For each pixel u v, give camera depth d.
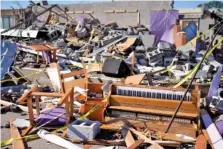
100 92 7.62
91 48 16.86
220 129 6.11
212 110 7.06
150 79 9.04
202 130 6.14
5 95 9.02
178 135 6.09
